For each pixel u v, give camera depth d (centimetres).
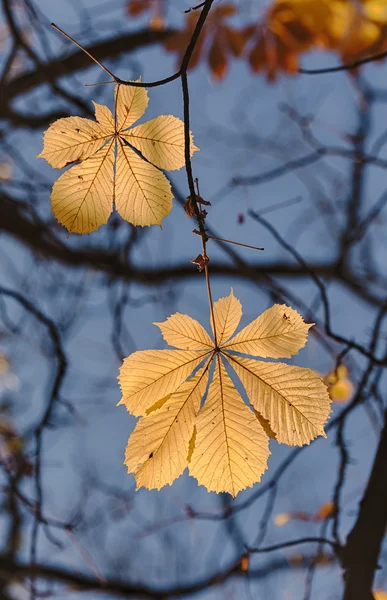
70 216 155
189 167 152
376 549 188
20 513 298
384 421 197
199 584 290
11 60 268
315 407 153
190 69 234
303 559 274
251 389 154
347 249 249
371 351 207
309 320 235
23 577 283
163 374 154
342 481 202
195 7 151
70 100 243
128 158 155
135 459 152
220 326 156
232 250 262
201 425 153
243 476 152
